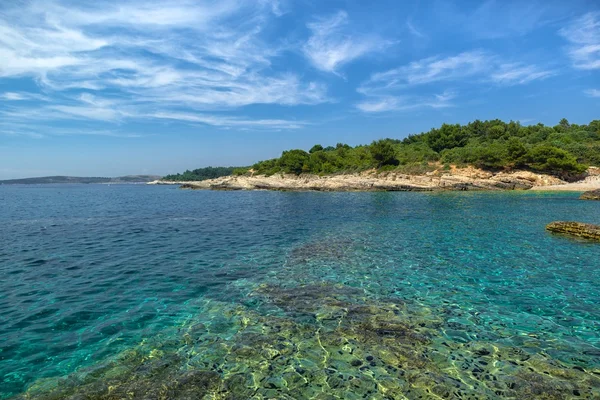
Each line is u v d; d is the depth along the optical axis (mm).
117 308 10438
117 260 16312
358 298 11156
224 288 12203
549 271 13875
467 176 66250
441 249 17812
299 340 8430
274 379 6883
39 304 10742
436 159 77812
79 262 15945
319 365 7359
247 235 22969
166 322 9477
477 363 7363
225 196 69875
